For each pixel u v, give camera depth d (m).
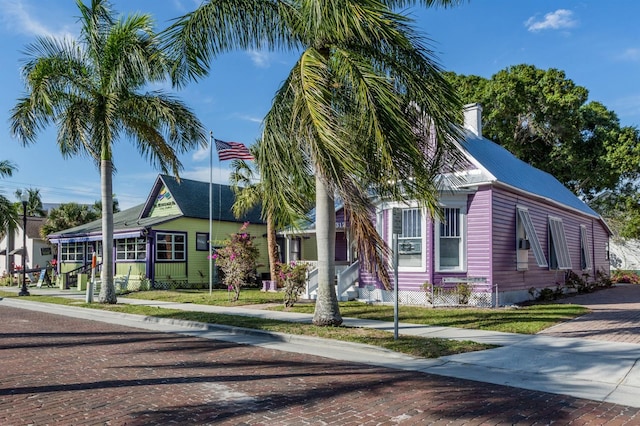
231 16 11.29
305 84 9.25
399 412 5.71
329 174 9.13
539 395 6.52
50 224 41.28
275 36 11.81
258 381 7.18
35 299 21.08
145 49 16.11
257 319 13.34
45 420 5.37
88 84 17.34
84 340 11.03
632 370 7.73
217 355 9.24
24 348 9.96
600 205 41.16
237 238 18.98
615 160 35.38
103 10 17.38
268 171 10.80
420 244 16.53
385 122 8.92
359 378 7.39
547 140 37.06
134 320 14.78
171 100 17.72
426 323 12.42
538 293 19.05
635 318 13.30
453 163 11.02
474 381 7.26
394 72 10.09
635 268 38.41
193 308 16.61
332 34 10.20
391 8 12.23
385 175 10.17
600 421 5.46
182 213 26.67
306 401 6.14
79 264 31.80
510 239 17.08
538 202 19.88
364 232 11.70
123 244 27.81
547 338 10.38
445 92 10.09
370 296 17.58
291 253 27.53
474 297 15.90
